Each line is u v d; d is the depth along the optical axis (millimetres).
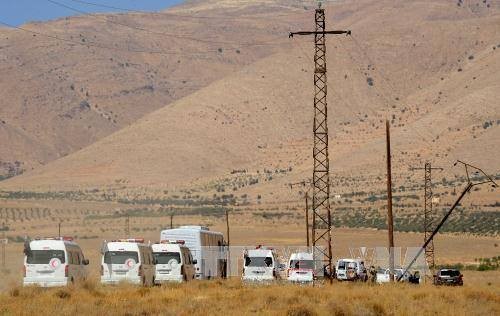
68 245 151000
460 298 133125
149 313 100062
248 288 157625
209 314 99062
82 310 102438
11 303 113125
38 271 147500
